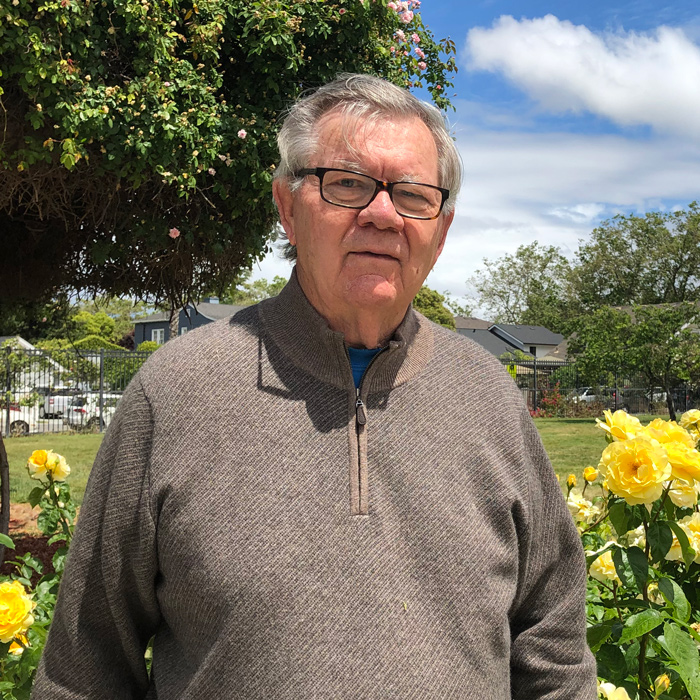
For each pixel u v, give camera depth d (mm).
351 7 3830
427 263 1271
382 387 1193
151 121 3334
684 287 40312
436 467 1172
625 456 1540
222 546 1069
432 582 1113
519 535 1260
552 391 24344
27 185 3521
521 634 1326
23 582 2416
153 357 1227
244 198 3842
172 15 3469
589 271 43188
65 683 1180
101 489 1159
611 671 1677
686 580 2049
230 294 4891
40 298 5070
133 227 3814
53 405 16594
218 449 1110
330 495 1110
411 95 1311
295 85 3820
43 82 3084
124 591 1155
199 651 1104
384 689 1037
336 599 1061
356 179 1218
